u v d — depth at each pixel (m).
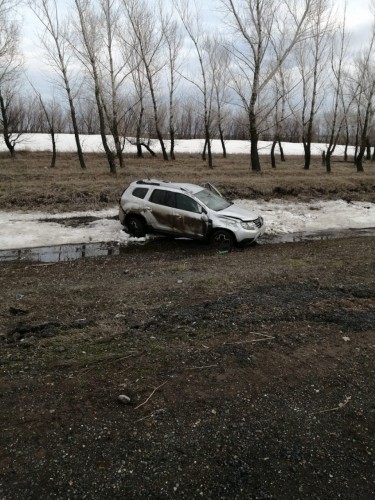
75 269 9.41
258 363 4.87
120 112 35.53
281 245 12.00
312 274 8.38
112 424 3.79
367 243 11.91
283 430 3.77
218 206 11.86
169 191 12.00
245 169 27.55
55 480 3.14
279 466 3.34
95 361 4.87
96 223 14.21
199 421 3.86
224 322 5.94
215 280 7.98
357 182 21.98
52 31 24.77
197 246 11.66
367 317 6.15
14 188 17.92
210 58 38.03
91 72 23.78
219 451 3.49
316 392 4.36
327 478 3.22
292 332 5.67
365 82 32.12
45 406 4.03
